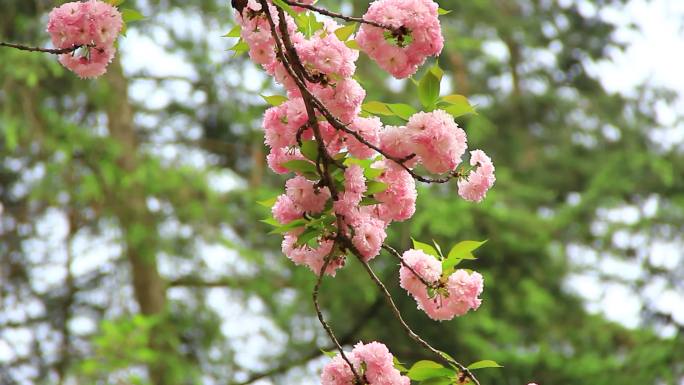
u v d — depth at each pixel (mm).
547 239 12852
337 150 3051
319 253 3057
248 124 13586
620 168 15492
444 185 12484
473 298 3125
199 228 12484
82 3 3205
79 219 12945
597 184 14000
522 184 15875
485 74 17938
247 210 13156
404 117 3096
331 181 2930
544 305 13008
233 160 15281
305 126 2994
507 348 12891
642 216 14297
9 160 12188
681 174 15828
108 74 12797
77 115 12414
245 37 3066
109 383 9430
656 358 10930
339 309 12625
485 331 13062
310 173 2980
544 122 18109
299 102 3031
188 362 12273
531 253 12906
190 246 12508
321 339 13031
